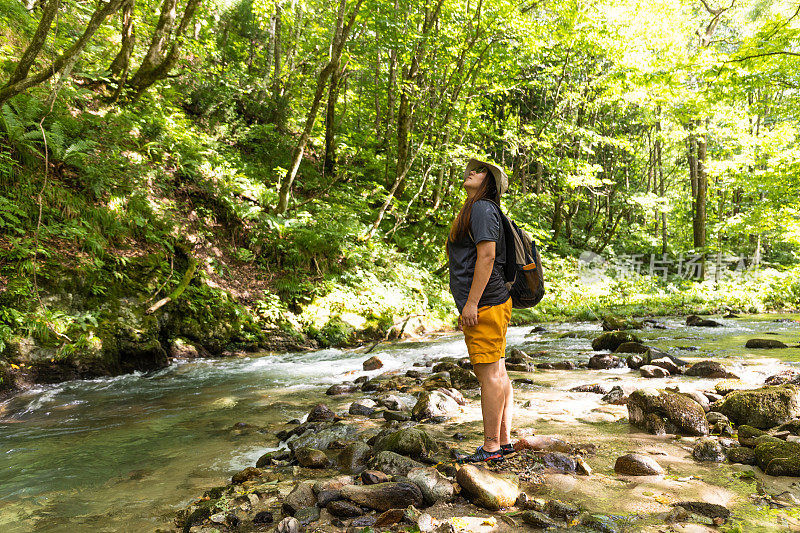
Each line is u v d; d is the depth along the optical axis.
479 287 2.27
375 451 2.66
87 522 2.09
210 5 14.73
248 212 9.20
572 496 2.01
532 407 3.61
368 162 15.18
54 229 6.30
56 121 7.47
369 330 8.76
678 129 20.16
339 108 16.97
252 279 8.72
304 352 7.62
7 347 5.02
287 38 16.03
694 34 19.94
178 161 9.23
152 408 4.31
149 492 2.43
